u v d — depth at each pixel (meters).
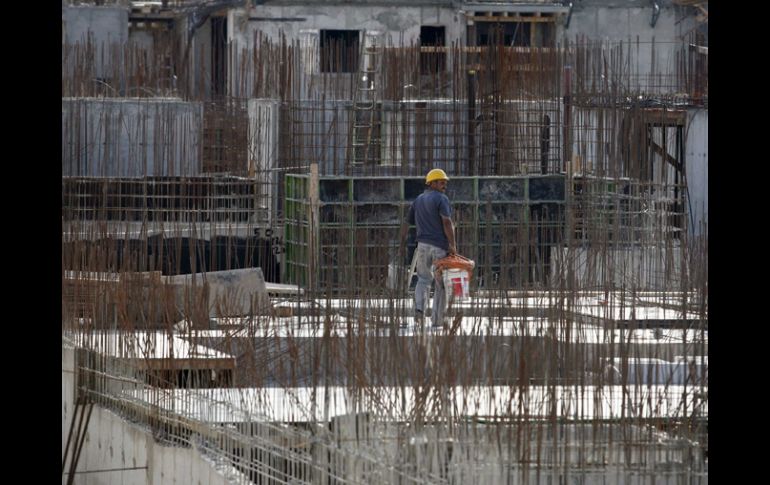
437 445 28.91
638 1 145.62
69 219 53.25
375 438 30.53
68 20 143.00
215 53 148.38
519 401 30.73
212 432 37.12
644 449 32.34
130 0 149.50
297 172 86.31
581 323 39.66
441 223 57.28
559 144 83.56
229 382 41.94
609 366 35.66
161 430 40.22
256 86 95.06
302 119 92.50
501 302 37.94
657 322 50.34
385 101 91.88
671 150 89.12
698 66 90.50
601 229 59.75
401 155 90.44
